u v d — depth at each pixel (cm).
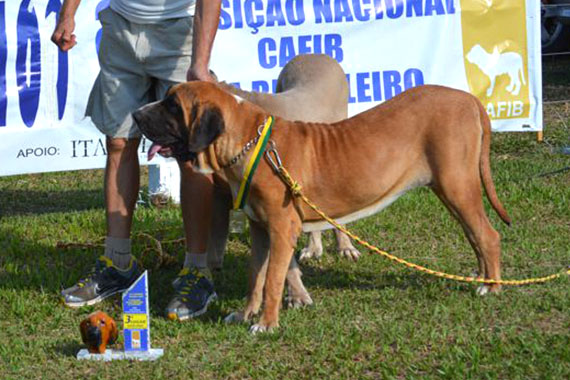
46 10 663
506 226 580
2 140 664
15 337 421
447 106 429
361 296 461
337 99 536
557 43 1255
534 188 661
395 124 427
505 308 427
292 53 702
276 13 696
